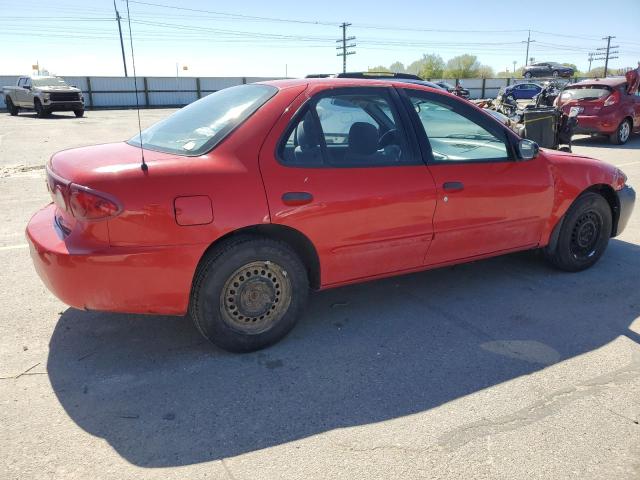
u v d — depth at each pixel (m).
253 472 2.31
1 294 4.12
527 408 2.80
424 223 3.74
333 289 4.39
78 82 36.03
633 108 13.67
